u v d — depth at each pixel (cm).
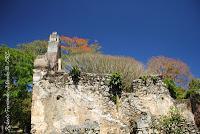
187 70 3756
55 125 1838
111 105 1927
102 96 1936
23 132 2602
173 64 3759
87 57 3303
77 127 1802
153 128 1842
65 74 1941
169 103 1984
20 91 2645
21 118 2641
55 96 1888
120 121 1902
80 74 1955
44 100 1875
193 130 1881
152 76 2027
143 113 1908
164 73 3722
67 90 1909
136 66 3102
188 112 1964
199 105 1925
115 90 1964
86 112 1888
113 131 1873
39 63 1942
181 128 1875
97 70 3195
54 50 2047
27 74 2736
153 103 1967
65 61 3350
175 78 3697
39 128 1828
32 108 1861
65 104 1881
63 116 1858
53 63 1997
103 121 1883
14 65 2712
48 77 1922
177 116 1891
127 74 2950
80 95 1914
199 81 2417
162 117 1898
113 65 3158
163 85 2020
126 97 1961
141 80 2009
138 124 1839
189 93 2086
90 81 1955
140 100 1962
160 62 3778
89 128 1800
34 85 1900
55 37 2111
